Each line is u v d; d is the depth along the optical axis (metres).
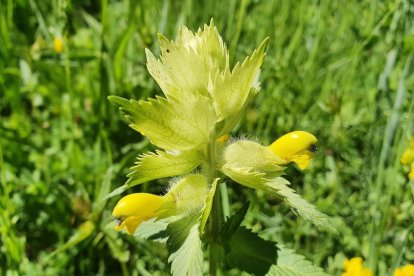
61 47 0.19
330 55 0.19
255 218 0.15
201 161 0.09
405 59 0.17
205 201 0.08
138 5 0.21
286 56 0.19
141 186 0.16
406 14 0.18
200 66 0.09
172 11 0.21
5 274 0.15
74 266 0.15
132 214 0.09
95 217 0.15
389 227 0.14
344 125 0.17
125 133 0.18
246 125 0.18
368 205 0.15
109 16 0.20
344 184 0.16
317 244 0.15
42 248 0.16
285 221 0.15
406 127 0.14
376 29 0.17
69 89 0.17
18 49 0.20
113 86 0.18
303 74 0.19
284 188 0.09
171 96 0.08
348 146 0.17
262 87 0.18
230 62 0.17
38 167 0.17
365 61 0.19
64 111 0.19
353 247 0.14
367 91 0.18
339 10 0.20
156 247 0.14
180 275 0.08
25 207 0.16
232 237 0.10
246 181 0.09
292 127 0.18
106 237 0.15
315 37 0.19
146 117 0.08
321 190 0.16
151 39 0.20
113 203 0.15
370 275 0.13
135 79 0.19
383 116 0.16
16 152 0.17
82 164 0.17
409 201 0.14
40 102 0.19
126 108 0.08
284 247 0.10
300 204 0.09
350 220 0.15
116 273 0.15
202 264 0.08
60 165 0.17
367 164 0.16
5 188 0.14
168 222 0.09
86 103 0.19
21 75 0.19
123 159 0.16
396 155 0.15
